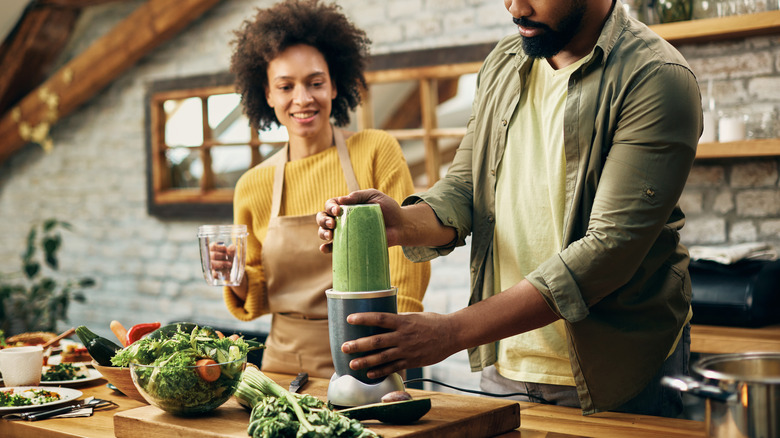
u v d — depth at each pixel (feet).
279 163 6.31
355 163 6.09
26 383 5.20
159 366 3.89
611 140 4.22
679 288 4.37
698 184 9.57
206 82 13.82
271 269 6.03
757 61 9.05
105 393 5.16
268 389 4.01
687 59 9.52
